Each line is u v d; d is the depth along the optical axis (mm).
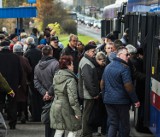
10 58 17500
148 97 16156
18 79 17609
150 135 16844
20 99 17922
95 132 16188
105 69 13844
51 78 15281
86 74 14875
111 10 34344
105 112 15898
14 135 16953
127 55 13703
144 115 16344
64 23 83188
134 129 17844
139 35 18922
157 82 14406
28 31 67500
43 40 25859
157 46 14664
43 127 18469
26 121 19516
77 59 18281
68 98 12641
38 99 18859
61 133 12906
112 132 13875
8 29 69688
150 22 16250
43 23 81812
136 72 16172
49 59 15398
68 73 12648
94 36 84000
